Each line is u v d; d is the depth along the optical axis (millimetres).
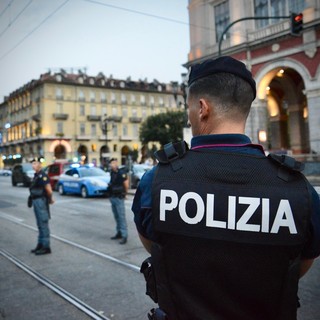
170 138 52469
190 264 1115
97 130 67938
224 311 1086
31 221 10250
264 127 21406
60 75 64875
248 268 1066
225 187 1126
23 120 71375
